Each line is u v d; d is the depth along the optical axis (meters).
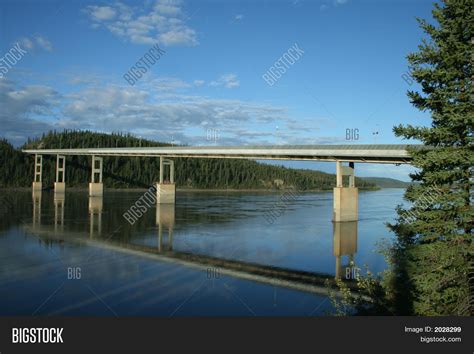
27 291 23.88
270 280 27.91
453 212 13.75
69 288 24.59
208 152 95.00
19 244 40.09
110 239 44.97
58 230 50.78
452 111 13.41
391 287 15.03
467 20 13.31
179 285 25.94
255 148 84.81
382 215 77.94
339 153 68.12
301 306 21.62
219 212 78.75
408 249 14.95
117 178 182.12
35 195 124.75
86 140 188.12
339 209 65.75
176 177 189.00
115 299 22.53
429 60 14.28
